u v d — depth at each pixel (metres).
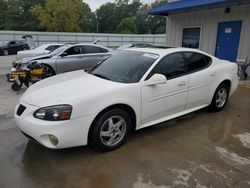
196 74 4.29
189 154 3.35
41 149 3.48
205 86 4.48
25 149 3.49
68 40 31.84
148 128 4.17
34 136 3.03
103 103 3.18
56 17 43.75
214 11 9.42
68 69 8.55
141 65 3.83
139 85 3.53
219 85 4.78
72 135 3.00
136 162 3.15
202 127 4.24
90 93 3.16
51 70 8.21
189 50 4.36
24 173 2.93
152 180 2.80
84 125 3.07
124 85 3.44
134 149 3.46
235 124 4.39
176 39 11.52
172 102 3.97
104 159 3.22
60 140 2.94
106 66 4.21
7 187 2.68
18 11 50.03
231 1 7.77
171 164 3.11
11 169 3.01
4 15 48.66
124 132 3.51
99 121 3.20
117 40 33.81
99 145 3.27
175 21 11.41
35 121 2.99
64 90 3.33
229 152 3.41
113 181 2.78
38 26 48.00
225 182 2.76
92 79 3.72
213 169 3.01
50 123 2.91
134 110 3.51
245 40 8.48
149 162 3.15
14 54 23.94
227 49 9.20
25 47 24.81
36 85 3.85
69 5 43.84
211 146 3.57
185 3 9.81
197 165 3.09
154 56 3.93
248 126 4.30
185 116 4.75
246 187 2.68
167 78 3.89
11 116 4.82
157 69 3.78
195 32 10.48
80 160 3.20
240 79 8.22
